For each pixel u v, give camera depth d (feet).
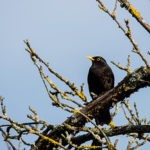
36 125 28.04
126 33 23.82
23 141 27.94
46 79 27.55
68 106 26.73
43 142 30.86
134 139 27.20
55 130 30.48
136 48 23.80
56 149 26.40
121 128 29.27
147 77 30.48
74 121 31.48
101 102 31.81
